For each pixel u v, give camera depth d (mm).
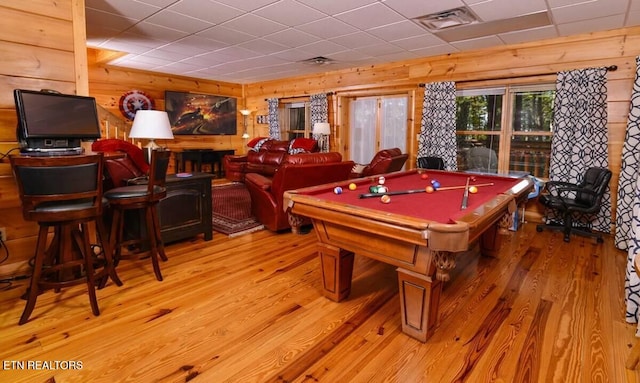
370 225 1831
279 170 3596
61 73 2617
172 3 3430
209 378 1622
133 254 2791
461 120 5539
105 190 3078
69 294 2412
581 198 4039
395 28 4152
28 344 1842
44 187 1904
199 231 3578
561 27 4000
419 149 5793
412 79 5910
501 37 4461
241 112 9078
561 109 4340
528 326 2107
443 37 4496
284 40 4746
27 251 2664
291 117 8500
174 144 7961
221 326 2061
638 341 1691
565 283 2736
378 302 2393
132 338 1921
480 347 1896
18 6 2400
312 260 3158
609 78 4074
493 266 3090
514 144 5047
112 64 6613
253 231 4031
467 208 2049
